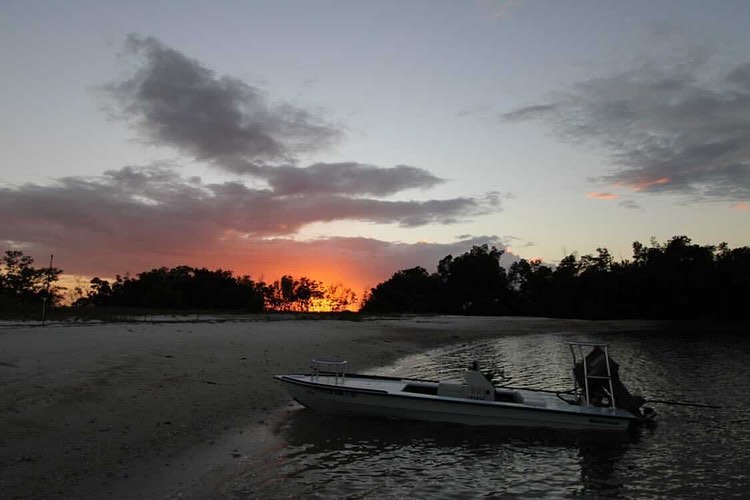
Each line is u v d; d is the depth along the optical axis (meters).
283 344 24.86
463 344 37.56
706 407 15.27
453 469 9.66
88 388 11.91
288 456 9.67
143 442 9.33
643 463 10.30
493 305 102.19
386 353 27.50
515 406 11.92
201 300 84.56
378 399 12.38
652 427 12.98
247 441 10.24
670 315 80.88
